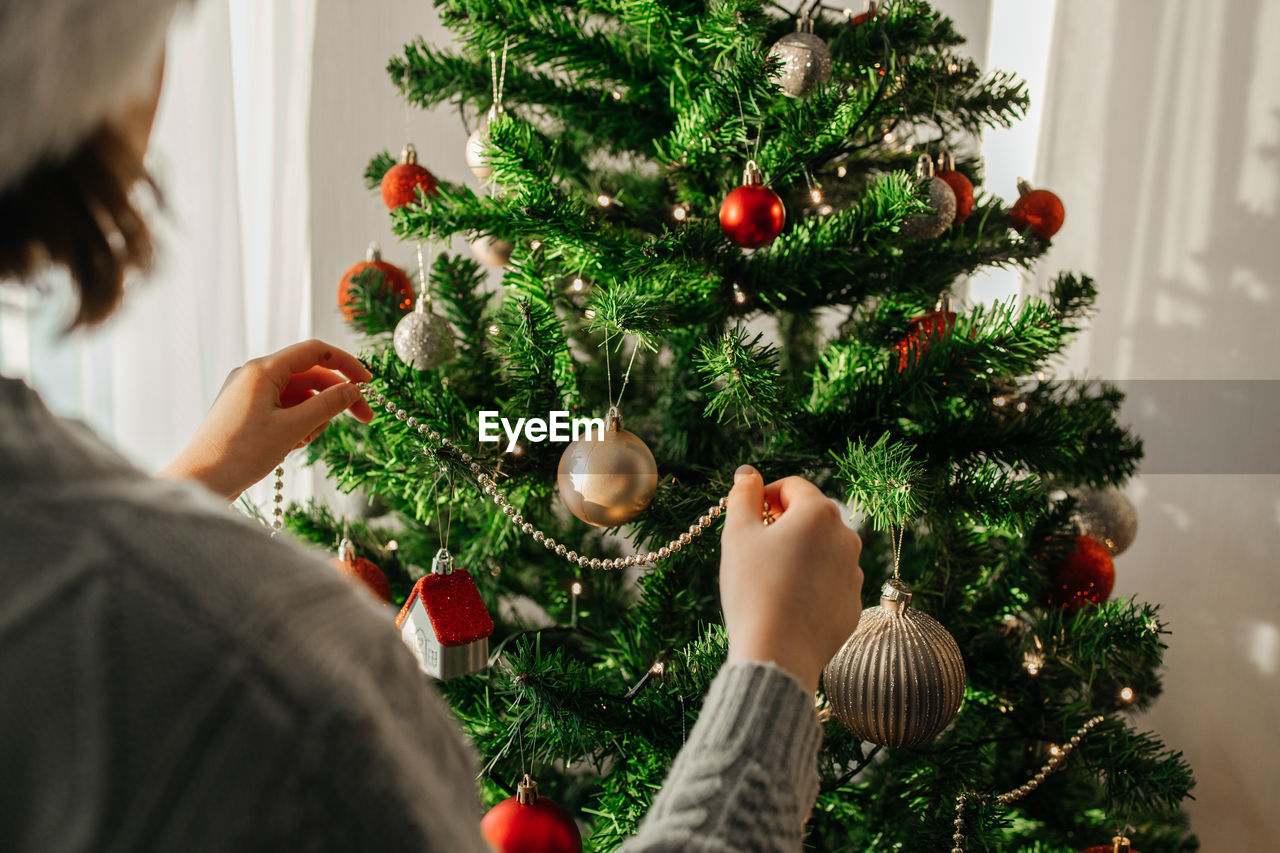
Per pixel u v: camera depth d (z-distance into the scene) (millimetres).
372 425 970
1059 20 1339
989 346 919
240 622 363
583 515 876
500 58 1008
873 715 836
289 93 1166
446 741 459
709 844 492
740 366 869
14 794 347
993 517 928
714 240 931
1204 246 1231
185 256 1055
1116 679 1060
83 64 357
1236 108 1194
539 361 919
